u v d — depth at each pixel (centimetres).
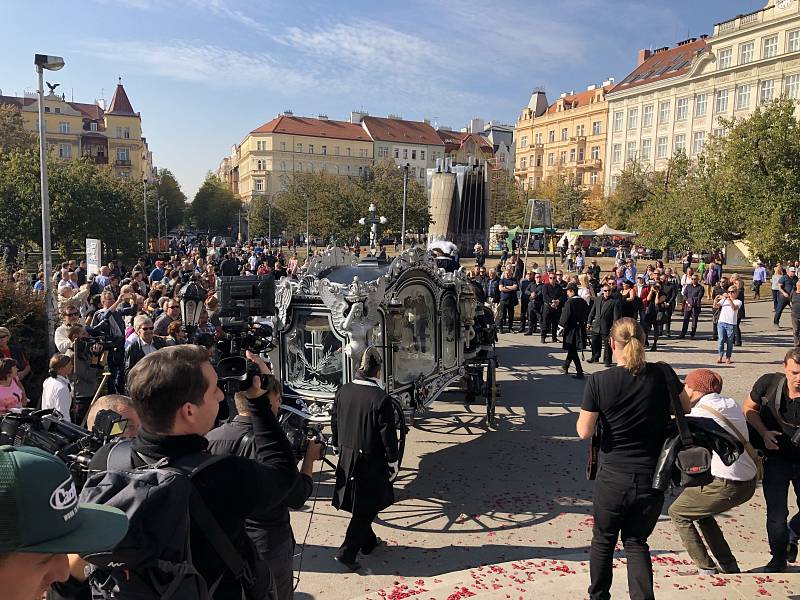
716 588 411
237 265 2311
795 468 450
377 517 607
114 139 8112
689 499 444
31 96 7838
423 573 500
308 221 4691
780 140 2917
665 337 1786
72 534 143
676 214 3334
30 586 139
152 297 1105
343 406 512
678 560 488
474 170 4022
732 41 5859
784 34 5412
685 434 354
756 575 434
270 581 240
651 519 362
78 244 2969
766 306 2455
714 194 3050
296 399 693
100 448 244
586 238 5528
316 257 788
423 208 4453
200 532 201
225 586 213
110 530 154
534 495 662
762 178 2955
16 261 2408
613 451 363
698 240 3131
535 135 9344
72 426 286
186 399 208
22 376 805
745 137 3020
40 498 135
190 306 622
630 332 366
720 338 1393
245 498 211
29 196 2673
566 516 611
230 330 339
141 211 5028
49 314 1030
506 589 429
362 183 4709
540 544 552
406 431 654
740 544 546
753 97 5697
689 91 6397
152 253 3984
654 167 6869
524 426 913
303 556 527
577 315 1220
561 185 6381
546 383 1185
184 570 183
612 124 7544
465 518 605
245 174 10706
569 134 8662
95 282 1405
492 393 897
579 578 443
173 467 204
